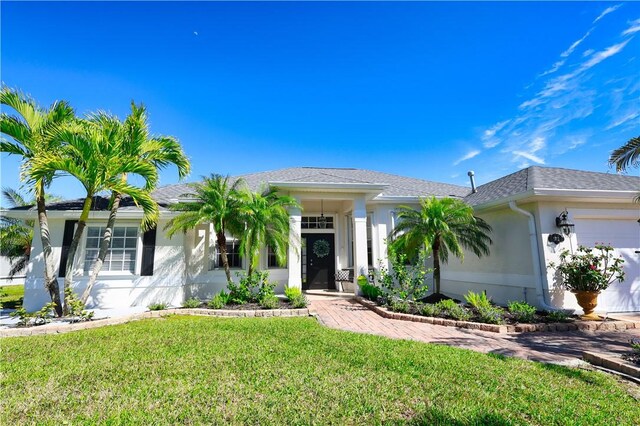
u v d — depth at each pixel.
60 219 11.12
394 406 3.75
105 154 8.65
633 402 3.94
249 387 4.25
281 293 13.77
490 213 11.95
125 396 4.00
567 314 8.79
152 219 9.89
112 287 11.05
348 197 13.00
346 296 13.30
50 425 3.36
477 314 8.94
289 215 12.37
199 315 9.62
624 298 9.84
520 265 10.43
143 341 6.47
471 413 3.58
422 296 11.37
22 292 17.59
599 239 10.08
